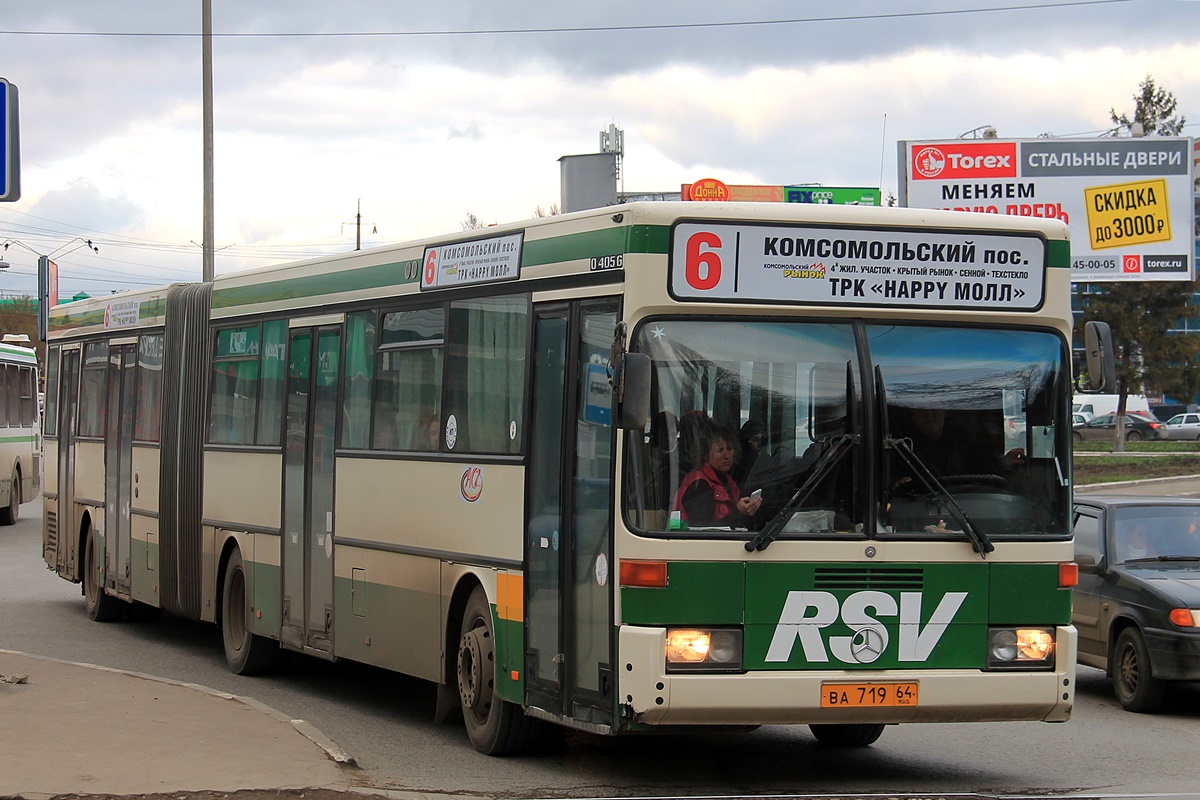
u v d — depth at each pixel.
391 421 11.25
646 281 8.28
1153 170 39.62
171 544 15.35
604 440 8.49
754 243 8.39
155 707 10.19
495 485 9.69
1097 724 11.53
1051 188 39.47
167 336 15.81
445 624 10.30
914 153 39.22
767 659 8.12
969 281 8.63
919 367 8.52
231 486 14.06
